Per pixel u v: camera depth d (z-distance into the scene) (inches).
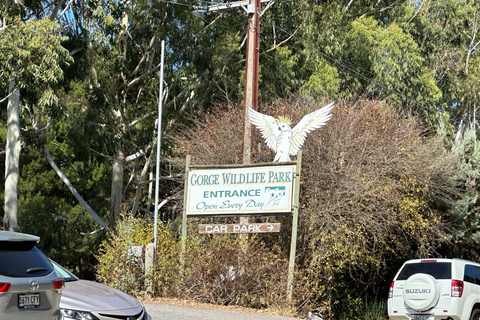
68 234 1186.0
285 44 1153.4
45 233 1150.3
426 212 732.0
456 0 1412.4
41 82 789.2
